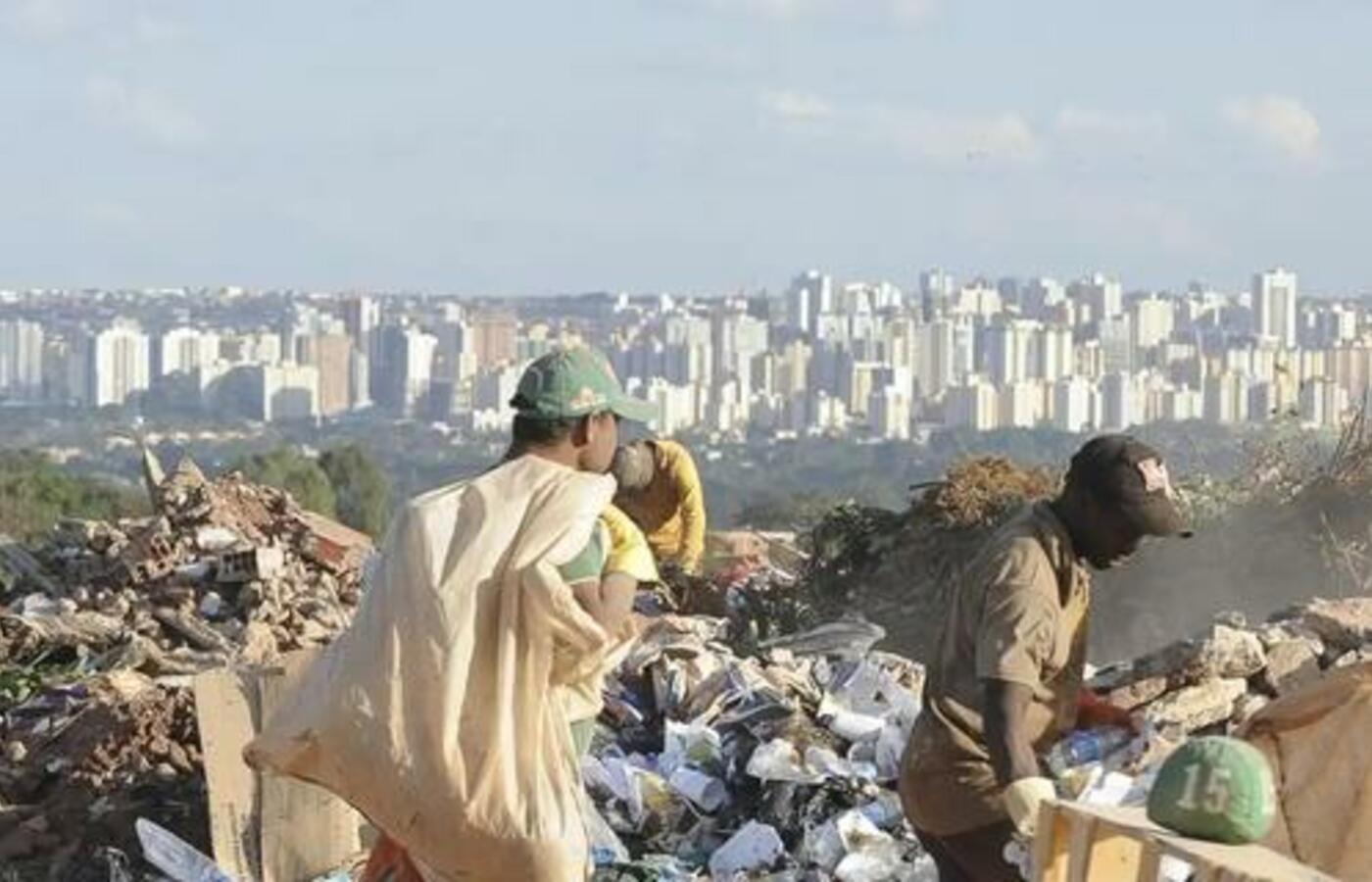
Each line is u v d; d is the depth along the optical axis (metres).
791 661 10.95
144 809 10.14
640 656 10.83
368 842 9.51
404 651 6.51
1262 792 4.92
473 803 6.48
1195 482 16.05
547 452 6.73
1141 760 8.15
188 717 10.57
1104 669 10.26
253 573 15.40
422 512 6.59
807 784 9.48
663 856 9.31
